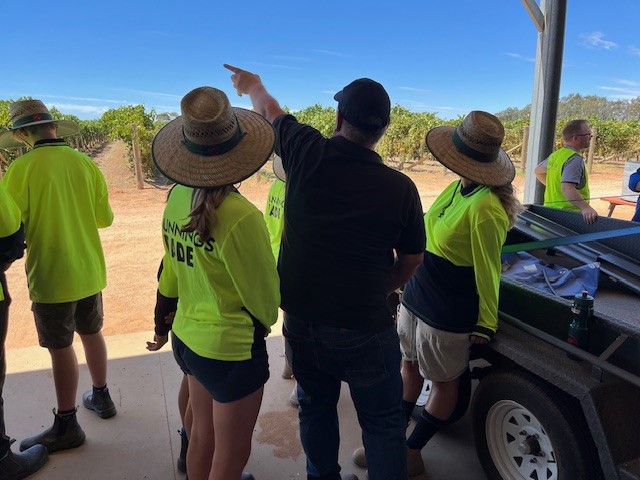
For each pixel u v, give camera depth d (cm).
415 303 220
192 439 184
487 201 191
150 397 299
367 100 162
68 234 237
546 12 484
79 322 260
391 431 181
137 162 1215
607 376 171
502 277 233
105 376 277
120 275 594
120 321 451
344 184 166
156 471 238
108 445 256
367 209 165
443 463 247
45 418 279
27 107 233
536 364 183
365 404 182
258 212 156
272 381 320
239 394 162
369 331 170
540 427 198
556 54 489
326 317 169
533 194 527
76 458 246
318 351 176
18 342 404
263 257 155
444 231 202
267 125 167
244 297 156
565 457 182
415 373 248
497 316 206
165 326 203
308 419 196
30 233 231
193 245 156
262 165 152
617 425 165
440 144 202
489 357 221
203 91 150
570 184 391
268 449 257
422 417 229
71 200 239
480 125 192
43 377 319
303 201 169
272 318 165
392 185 167
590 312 180
